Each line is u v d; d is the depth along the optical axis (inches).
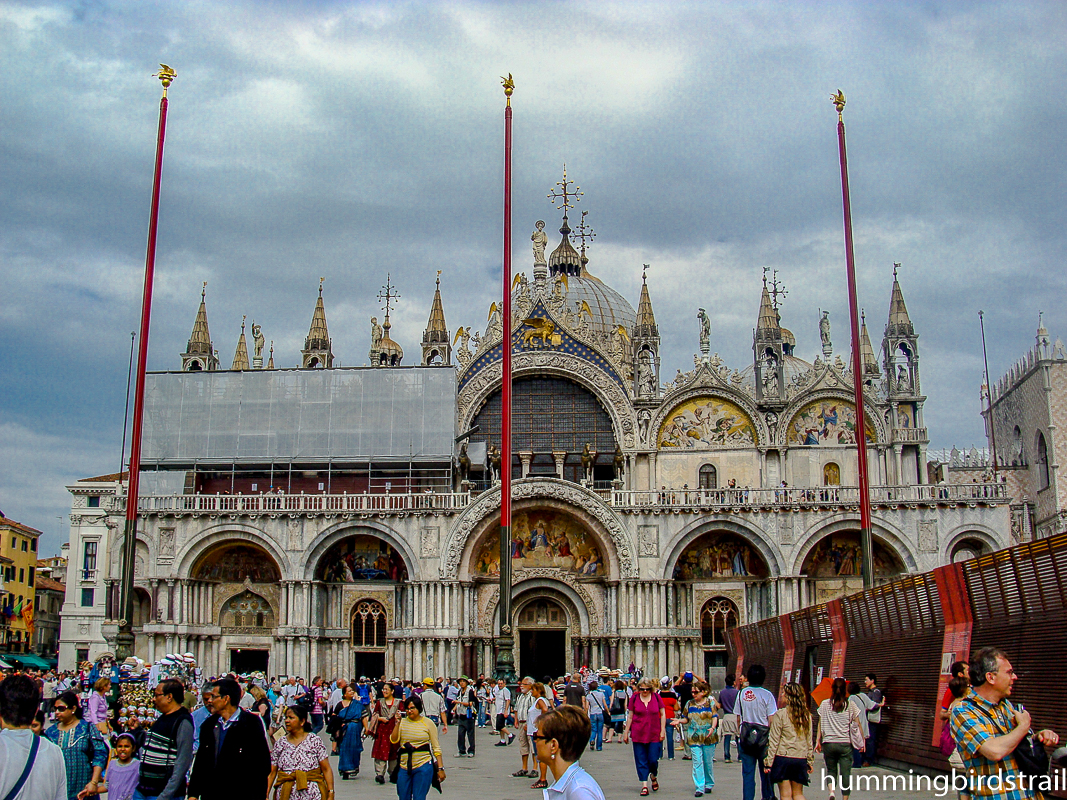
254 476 3383.4
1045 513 3427.7
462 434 3326.8
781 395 3267.7
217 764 692.1
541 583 3125.0
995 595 1162.0
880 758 1401.3
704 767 1175.6
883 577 3024.1
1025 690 1079.0
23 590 5093.5
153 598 3095.5
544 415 3395.7
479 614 3129.9
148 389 3376.0
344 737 1448.1
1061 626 1034.7
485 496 3080.7
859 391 2230.6
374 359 3801.7
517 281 3981.3
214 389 3371.1
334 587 3184.1
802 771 847.7
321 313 3924.7
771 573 2977.4
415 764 939.3
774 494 3073.3
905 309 3243.1
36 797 522.3
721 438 3262.8
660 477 3262.8
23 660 3580.2
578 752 468.4
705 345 3368.6
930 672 1289.4
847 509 2967.5
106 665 1913.1
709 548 3100.4
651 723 1188.5
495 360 3412.9
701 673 3014.3
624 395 3331.7
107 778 767.7
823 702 996.6
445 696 2536.9
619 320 4350.4
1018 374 3668.8
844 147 2365.9
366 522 3112.7
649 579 3011.8
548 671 3179.1
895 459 3169.3
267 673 3117.6
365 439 3309.5
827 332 3973.9
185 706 767.1
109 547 3184.1
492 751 1886.1
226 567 3216.0
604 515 3051.2
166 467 3341.5
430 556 3078.2
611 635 3034.0
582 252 4579.2
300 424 3331.7
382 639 3161.9
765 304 3361.2
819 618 1755.7
